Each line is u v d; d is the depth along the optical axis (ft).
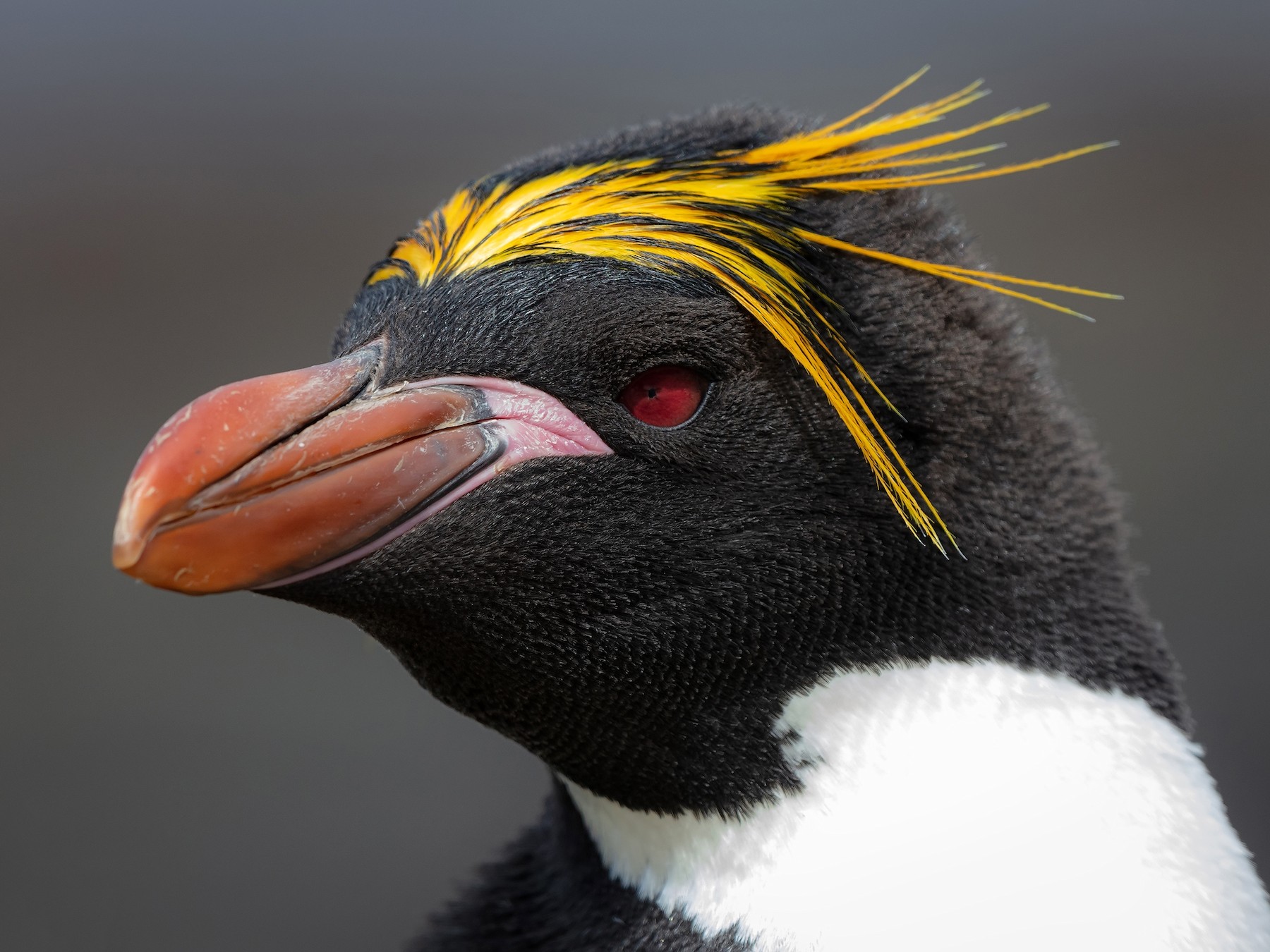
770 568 6.29
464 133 19.58
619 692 6.31
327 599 6.26
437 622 6.28
